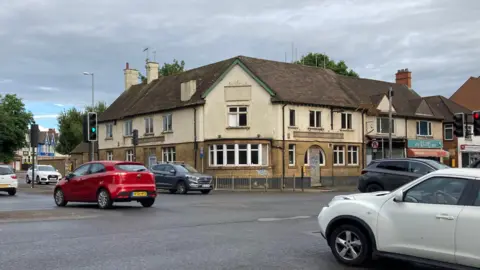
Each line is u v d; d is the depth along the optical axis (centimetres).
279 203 1930
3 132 4731
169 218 1378
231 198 2238
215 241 984
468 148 3919
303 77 3791
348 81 4188
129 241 977
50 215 1395
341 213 775
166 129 3853
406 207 704
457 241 645
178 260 801
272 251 884
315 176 3494
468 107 5447
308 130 3462
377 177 1872
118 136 4453
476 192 652
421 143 4222
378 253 729
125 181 1634
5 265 758
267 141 3316
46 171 4075
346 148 3678
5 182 2428
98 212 1529
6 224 1230
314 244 957
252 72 3388
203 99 3462
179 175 2648
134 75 5053
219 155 3397
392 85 4572
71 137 7388
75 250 880
